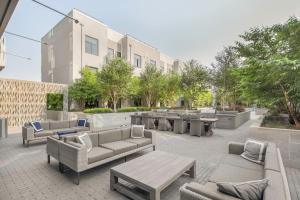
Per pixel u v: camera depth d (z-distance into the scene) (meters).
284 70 4.21
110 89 12.12
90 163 3.35
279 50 5.55
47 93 11.96
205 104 24.94
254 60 5.10
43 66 18.92
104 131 4.60
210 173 3.67
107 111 11.57
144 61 21.39
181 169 2.85
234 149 3.56
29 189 2.97
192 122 7.80
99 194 2.83
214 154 5.02
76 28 14.20
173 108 18.78
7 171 3.70
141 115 9.86
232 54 13.52
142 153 5.07
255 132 4.70
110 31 18.06
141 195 2.68
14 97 10.45
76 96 12.73
